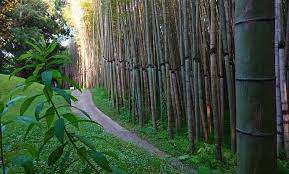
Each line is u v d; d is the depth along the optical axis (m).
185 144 9.36
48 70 1.42
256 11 1.15
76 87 1.54
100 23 20.53
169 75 10.59
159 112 12.75
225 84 10.09
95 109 16.59
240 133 1.20
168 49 10.62
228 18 7.90
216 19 8.55
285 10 8.20
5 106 1.42
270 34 1.15
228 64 7.80
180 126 10.55
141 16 12.57
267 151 1.16
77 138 1.51
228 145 8.75
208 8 8.90
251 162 1.17
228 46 7.82
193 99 10.01
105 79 20.88
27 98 1.60
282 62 7.14
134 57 13.04
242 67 1.19
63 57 1.48
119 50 15.48
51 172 3.10
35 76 1.46
